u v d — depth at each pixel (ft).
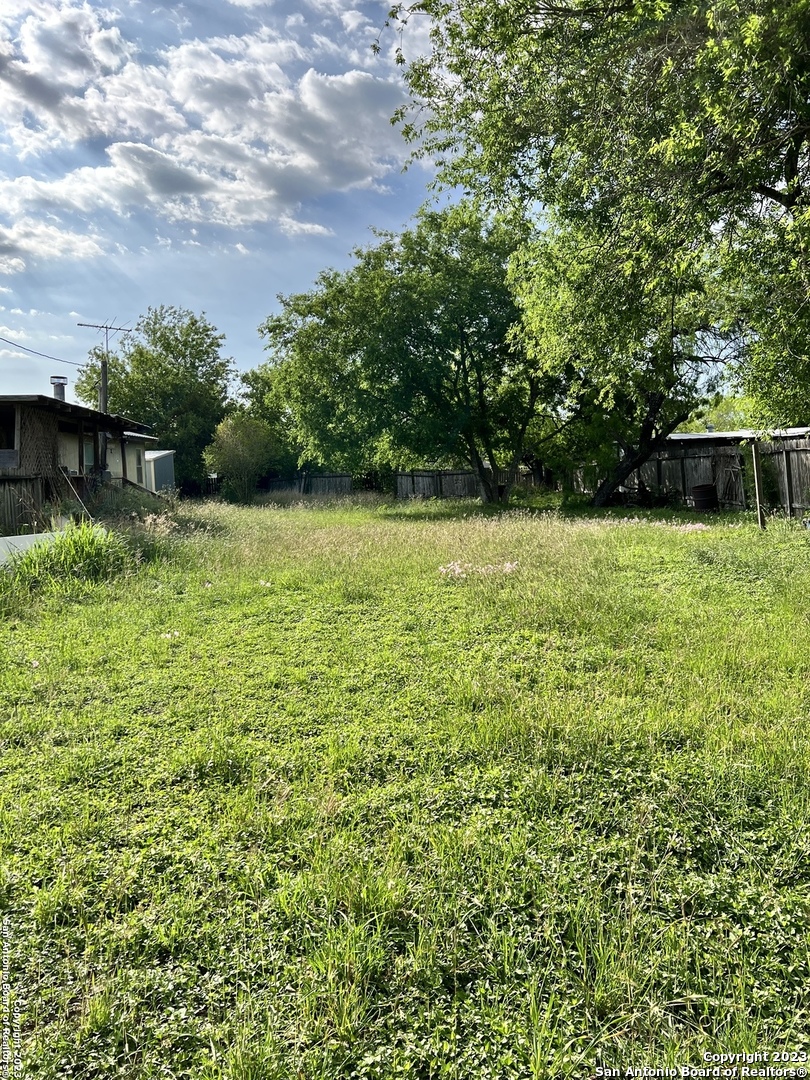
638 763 11.01
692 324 45.34
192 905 7.70
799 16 17.66
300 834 9.19
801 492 47.16
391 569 29.96
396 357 70.23
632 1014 6.24
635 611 20.83
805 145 24.07
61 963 6.97
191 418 121.80
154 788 10.67
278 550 35.99
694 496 62.23
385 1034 6.13
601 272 31.14
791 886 8.09
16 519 42.57
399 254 72.54
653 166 25.16
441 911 7.54
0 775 11.18
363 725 12.92
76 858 8.68
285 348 77.71
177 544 35.19
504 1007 6.37
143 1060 5.86
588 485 79.41
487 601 23.17
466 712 13.41
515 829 9.19
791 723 12.26
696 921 7.50
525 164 32.50
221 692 14.96
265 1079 5.61
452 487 97.30
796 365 32.32
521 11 25.31
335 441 80.48
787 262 28.45
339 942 7.05
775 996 6.48
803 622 19.06
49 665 16.90
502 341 71.61
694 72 21.80
